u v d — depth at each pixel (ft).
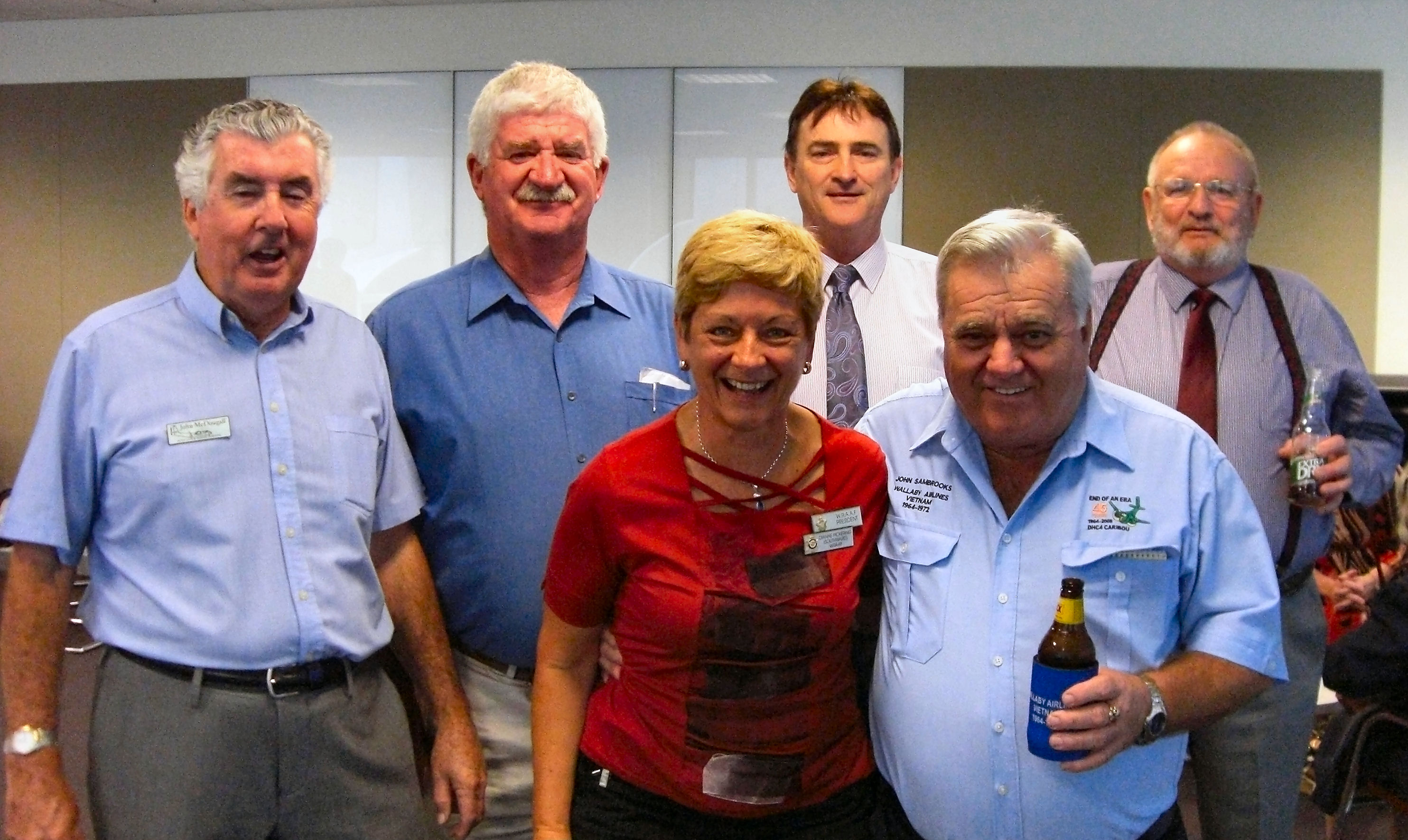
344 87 20.27
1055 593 5.03
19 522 5.51
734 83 19.22
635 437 5.33
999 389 4.87
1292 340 7.57
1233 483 5.12
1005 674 5.04
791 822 5.28
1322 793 7.57
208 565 5.62
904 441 5.63
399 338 6.93
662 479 5.17
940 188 18.81
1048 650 4.76
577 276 7.14
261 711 5.67
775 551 5.12
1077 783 4.91
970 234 4.95
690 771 5.17
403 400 6.85
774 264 4.76
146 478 5.58
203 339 5.83
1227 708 4.91
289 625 5.71
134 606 5.63
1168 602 5.01
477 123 6.88
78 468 5.64
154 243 21.15
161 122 20.88
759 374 4.84
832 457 5.35
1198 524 5.04
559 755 5.58
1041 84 18.57
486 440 6.68
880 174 7.87
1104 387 5.45
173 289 5.97
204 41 20.66
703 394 5.07
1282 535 7.38
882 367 7.75
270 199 5.66
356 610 6.04
